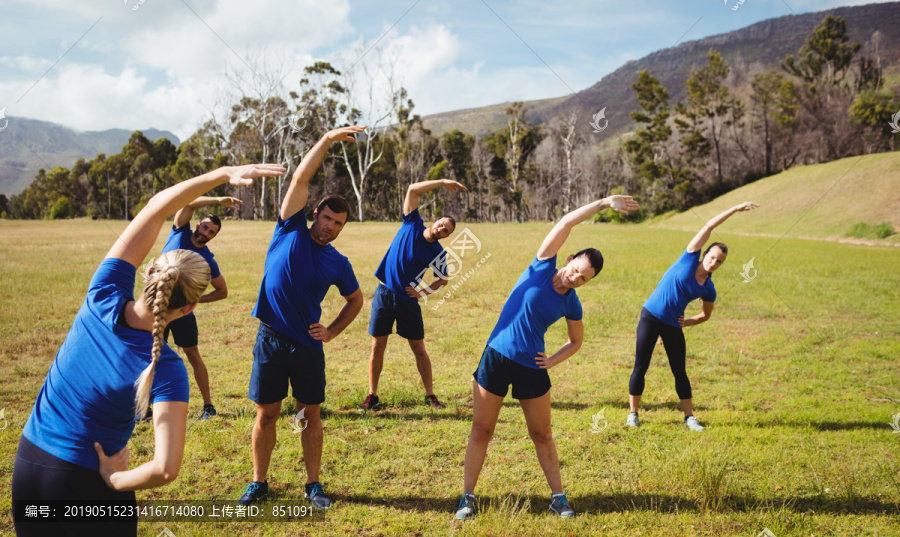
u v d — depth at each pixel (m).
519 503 3.15
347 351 6.44
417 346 4.66
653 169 22.41
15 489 1.62
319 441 3.15
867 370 5.88
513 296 3.07
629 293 10.21
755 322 8.12
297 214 3.05
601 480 3.43
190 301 1.71
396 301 4.48
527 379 3.01
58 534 1.62
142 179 49.56
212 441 3.76
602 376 5.57
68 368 1.64
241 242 20.91
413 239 4.56
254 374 3.04
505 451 3.84
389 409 4.59
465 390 5.07
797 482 3.40
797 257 15.26
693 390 5.23
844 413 4.59
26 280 10.16
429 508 3.07
